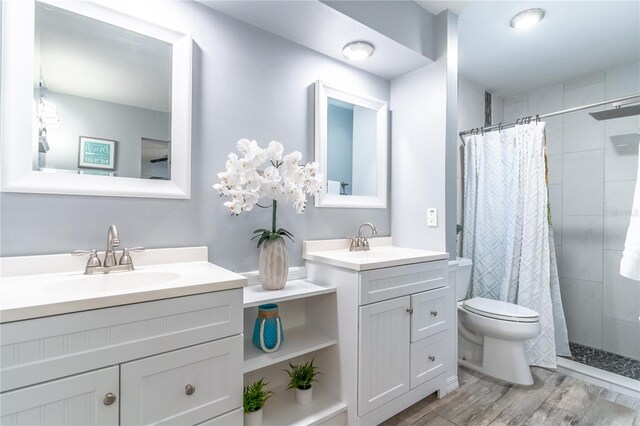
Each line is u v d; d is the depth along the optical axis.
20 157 1.09
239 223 1.58
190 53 1.42
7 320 0.75
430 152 2.04
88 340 0.84
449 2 1.88
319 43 1.81
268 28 1.67
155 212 1.35
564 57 2.47
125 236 1.29
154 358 0.94
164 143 1.38
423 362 1.74
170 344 0.97
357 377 1.45
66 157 1.18
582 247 2.71
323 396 1.57
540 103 3.01
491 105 3.13
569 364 2.27
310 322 1.75
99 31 1.25
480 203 2.61
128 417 0.90
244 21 1.61
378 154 2.20
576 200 2.75
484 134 2.61
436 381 1.82
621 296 2.50
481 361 2.25
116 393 0.88
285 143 1.75
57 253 1.16
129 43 1.31
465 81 2.84
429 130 2.05
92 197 1.22
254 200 1.39
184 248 1.40
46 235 1.14
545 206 2.34
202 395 1.03
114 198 1.27
